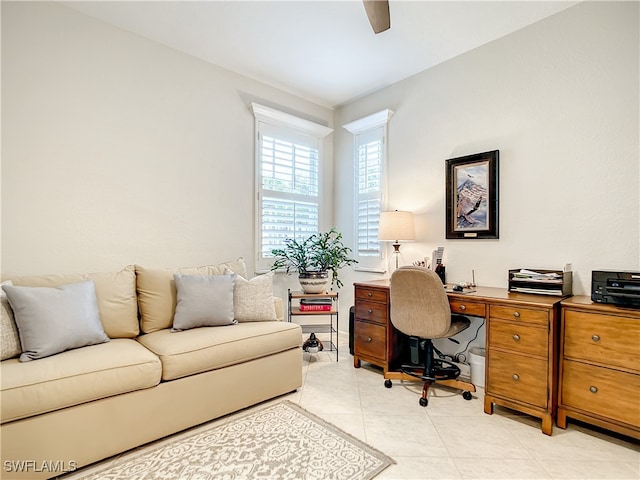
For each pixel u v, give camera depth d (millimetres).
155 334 2281
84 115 2486
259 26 2648
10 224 2205
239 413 2215
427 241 3279
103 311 2188
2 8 2182
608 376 1838
